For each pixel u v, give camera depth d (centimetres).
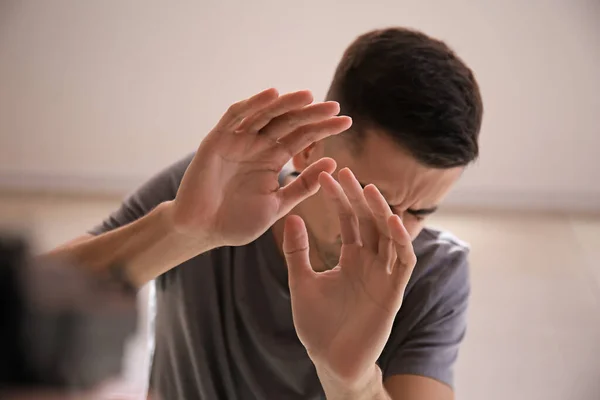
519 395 141
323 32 207
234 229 62
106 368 23
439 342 76
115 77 215
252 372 78
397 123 65
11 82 217
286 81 215
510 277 183
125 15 207
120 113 220
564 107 216
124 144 224
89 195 225
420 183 68
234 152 61
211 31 209
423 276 78
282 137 62
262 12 206
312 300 60
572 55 208
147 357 82
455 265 80
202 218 62
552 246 204
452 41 209
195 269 77
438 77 67
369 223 60
